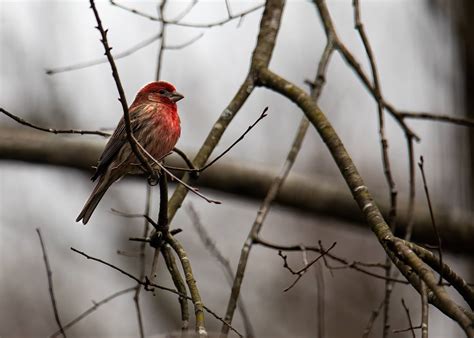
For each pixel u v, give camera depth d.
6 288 17.95
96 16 7.10
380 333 16.61
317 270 9.34
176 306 17.34
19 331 17.58
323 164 18.94
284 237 18.64
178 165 13.41
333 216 13.52
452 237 13.19
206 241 10.15
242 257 8.94
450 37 13.95
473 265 13.62
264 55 9.84
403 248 7.00
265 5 10.28
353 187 8.07
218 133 9.38
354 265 8.80
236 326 17.39
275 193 9.79
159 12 10.72
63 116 17.00
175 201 8.96
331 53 10.70
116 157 10.52
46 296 17.98
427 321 6.91
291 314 17.64
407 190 18.39
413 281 7.10
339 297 17.55
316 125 8.82
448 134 13.92
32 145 13.65
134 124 10.62
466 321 6.15
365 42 10.16
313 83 10.53
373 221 7.60
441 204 13.39
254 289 17.94
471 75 13.73
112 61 7.26
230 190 13.69
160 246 8.23
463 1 13.77
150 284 7.68
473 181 13.72
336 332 17.22
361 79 10.59
